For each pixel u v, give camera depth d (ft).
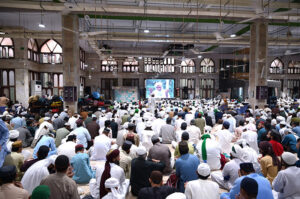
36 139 20.49
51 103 38.65
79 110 40.42
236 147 11.33
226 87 92.32
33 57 58.44
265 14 22.53
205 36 48.73
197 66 91.86
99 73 86.22
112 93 81.61
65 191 7.30
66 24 37.76
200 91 94.17
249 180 5.48
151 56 68.03
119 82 87.86
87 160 13.21
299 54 93.66
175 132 21.11
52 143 15.03
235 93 89.20
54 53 64.34
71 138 14.70
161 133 21.27
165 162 13.43
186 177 10.09
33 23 46.11
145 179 10.93
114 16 39.75
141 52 68.08
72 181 7.61
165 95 87.30
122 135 18.21
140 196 7.43
